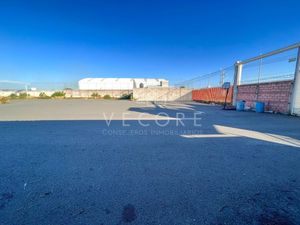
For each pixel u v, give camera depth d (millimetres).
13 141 3803
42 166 2561
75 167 2535
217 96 16828
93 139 3992
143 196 1837
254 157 2945
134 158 2883
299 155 3049
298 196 1862
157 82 33750
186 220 1501
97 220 1491
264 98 10258
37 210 1610
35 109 10812
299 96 8148
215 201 1762
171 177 2250
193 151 3230
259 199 1802
